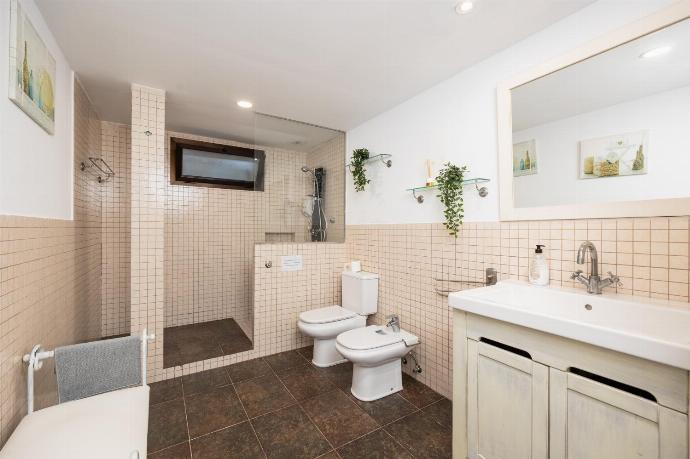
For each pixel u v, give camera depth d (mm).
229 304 3625
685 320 1029
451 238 2021
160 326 2217
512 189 1656
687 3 1089
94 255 2631
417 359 2270
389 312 2533
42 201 1419
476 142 1859
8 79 1084
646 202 1207
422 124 2248
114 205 2975
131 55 1780
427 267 2199
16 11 1108
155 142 2209
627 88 1255
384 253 2602
